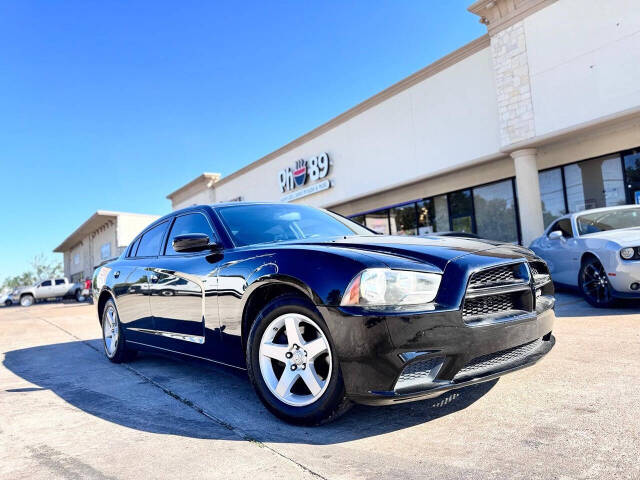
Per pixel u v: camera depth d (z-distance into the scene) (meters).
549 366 3.18
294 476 1.87
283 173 20.30
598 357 3.31
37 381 3.88
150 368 4.16
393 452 2.04
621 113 9.45
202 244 3.04
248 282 2.65
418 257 2.36
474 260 2.34
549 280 2.93
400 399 2.08
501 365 2.35
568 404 2.46
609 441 1.99
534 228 11.23
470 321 2.25
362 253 2.38
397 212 16.44
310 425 2.38
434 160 13.73
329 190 17.91
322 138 18.09
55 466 2.09
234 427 2.48
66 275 65.00
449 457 1.96
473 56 12.49
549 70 10.60
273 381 2.54
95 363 4.59
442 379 2.18
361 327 2.13
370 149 15.95
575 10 10.12
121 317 4.26
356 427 2.37
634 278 4.95
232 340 2.81
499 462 1.88
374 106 15.66
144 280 3.82
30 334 7.79
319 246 2.60
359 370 2.15
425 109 13.93
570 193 11.75
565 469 1.78
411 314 2.11
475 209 13.85
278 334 2.61
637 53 9.26
